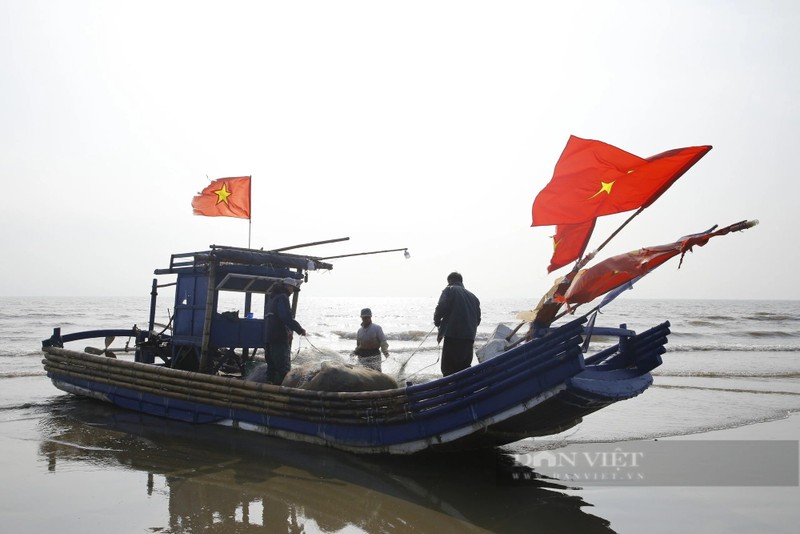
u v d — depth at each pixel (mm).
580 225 6129
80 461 7105
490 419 6164
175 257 10266
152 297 11055
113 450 7602
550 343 5895
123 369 10000
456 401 6355
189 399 8992
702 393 13531
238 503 5750
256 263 9445
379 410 6934
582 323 5770
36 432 8562
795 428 9695
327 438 7500
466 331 7273
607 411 11195
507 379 6062
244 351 10344
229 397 8477
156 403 9555
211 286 9328
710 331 43188
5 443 7926
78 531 4984
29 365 18016
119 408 10281
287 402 7785
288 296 8859
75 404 10727
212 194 10797
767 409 11445
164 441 8031
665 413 10992
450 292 7340
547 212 5586
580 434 9133
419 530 5207
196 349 9766
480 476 6836
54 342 11719
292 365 9500
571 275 6109
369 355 9961
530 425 6508
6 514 5340
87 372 10719
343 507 5715
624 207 5523
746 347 27859
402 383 8430
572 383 5754
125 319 51219
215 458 7246
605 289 5824
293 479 6516
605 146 5246
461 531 5203
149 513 5434
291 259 9914
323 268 10477
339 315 74938
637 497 6199
